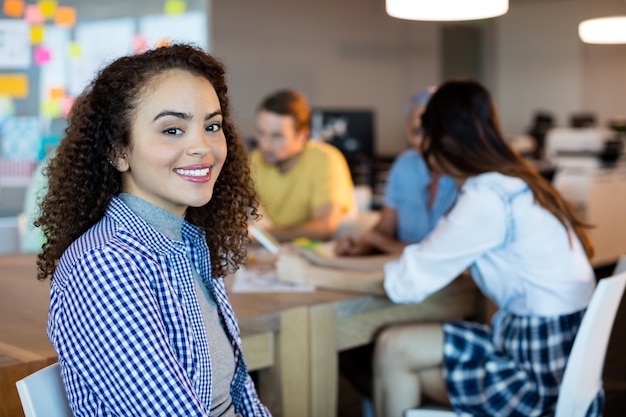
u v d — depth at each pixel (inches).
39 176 126.0
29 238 129.3
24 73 186.4
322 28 337.7
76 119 56.9
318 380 89.4
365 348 108.3
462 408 88.9
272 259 115.8
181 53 56.1
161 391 50.4
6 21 185.5
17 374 65.1
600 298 76.8
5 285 98.5
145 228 55.3
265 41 314.3
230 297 91.9
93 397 52.2
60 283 52.6
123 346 49.9
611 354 177.3
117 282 50.8
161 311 53.5
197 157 54.8
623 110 409.7
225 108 63.5
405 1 123.3
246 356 84.2
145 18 189.0
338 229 144.6
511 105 439.8
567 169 263.9
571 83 421.4
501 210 86.4
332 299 91.6
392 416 91.4
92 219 57.1
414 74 384.8
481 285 92.4
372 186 267.4
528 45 431.5
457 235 87.7
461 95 90.0
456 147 90.0
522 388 87.0
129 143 55.0
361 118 274.8
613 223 270.5
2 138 186.5
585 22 183.9
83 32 187.6
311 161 146.5
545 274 86.7
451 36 410.0
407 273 90.3
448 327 92.0
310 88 334.3
